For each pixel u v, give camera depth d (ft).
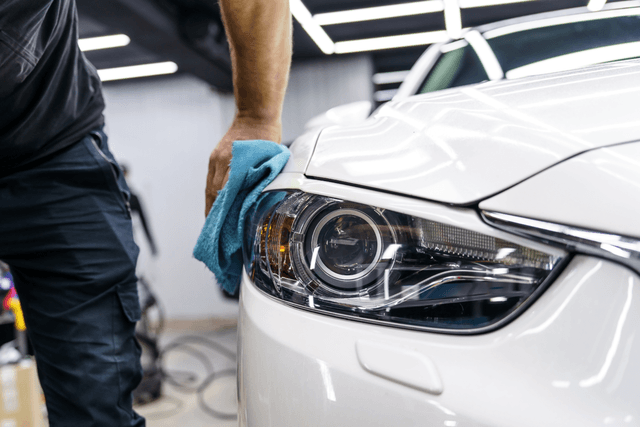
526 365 1.13
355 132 1.72
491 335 1.19
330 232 1.43
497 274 1.23
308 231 1.45
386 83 22.47
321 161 1.58
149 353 8.25
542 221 1.19
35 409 5.04
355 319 1.32
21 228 2.40
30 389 5.00
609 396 1.06
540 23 3.45
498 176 1.29
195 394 8.52
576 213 1.17
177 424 7.17
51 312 2.45
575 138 1.29
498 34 3.51
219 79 18.11
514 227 1.22
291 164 1.70
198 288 18.74
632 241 1.10
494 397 1.12
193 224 19.13
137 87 19.70
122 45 16.76
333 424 1.23
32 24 1.83
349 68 19.20
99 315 2.49
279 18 2.09
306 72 19.54
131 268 2.62
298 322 1.37
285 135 19.60
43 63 2.10
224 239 1.85
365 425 1.19
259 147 1.80
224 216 1.80
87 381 2.40
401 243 1.34
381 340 1.26
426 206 1.33
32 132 2.25
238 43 2.07
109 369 2.45
